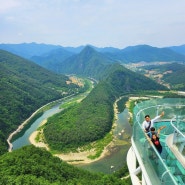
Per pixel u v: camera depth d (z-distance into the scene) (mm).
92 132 141000
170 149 14391
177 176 12711
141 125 15438
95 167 109188
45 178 73062
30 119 195500
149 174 12836
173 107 17406
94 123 153000
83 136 137625
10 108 195125
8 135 159375
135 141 16250
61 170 82812
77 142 136125
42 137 149750
